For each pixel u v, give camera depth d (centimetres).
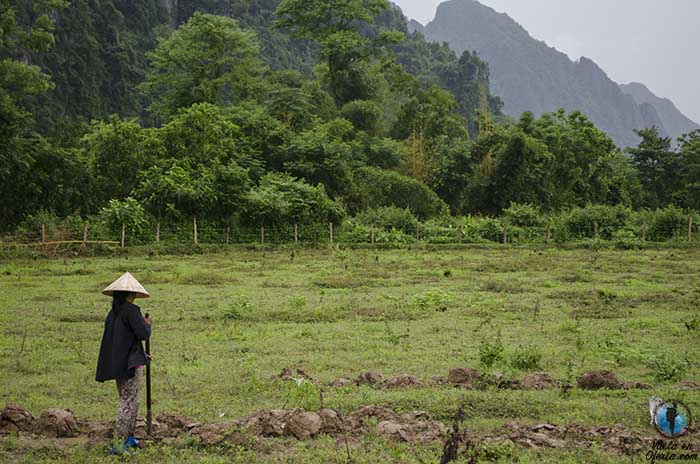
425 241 4147
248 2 12900
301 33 7144
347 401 880
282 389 964
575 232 4431
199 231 3791
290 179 4275
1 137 3794
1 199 3769
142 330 706
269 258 3291
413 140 6159
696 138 7969
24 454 682
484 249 3878
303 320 1644
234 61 6262
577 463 654
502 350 1145
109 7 10388
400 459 659
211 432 737
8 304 1841
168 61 6012
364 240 4069
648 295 2062
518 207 4650
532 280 2477
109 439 730
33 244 3167
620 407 860
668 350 1278
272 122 5206
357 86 6950
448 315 1714
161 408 868
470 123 14950
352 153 5616
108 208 3569
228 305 1823
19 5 7762
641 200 7681
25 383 1018
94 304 1859
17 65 4091
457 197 5912
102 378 706
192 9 12100
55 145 4531
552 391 945
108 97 9788
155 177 3875
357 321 1636
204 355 1241
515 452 678
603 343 1331
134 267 2803
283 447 702
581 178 6794
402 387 967
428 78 15025
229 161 4597
